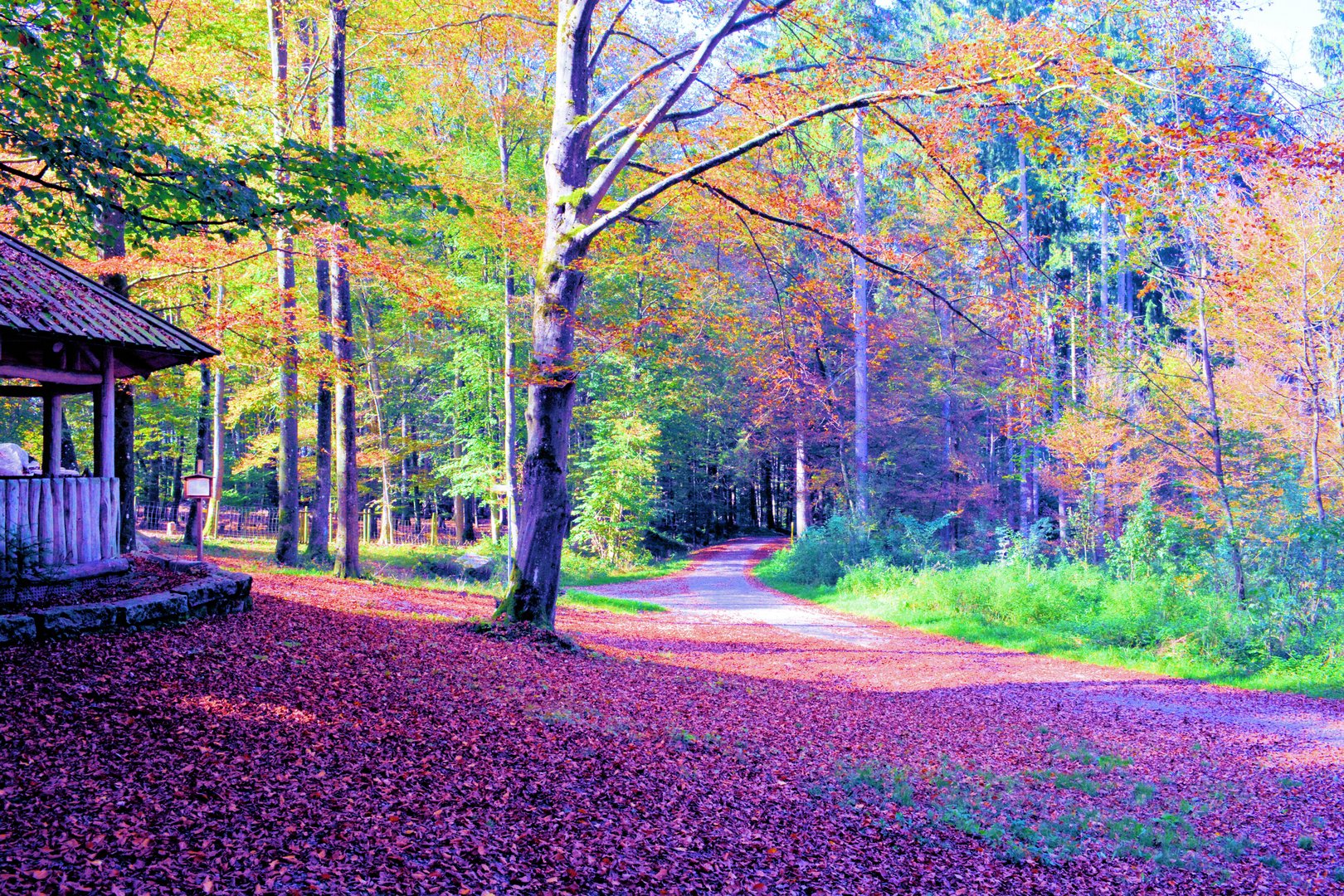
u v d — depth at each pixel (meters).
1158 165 8.42
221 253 11.93
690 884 4.97
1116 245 33.53
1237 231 15.34
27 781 4.53
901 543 27.83
